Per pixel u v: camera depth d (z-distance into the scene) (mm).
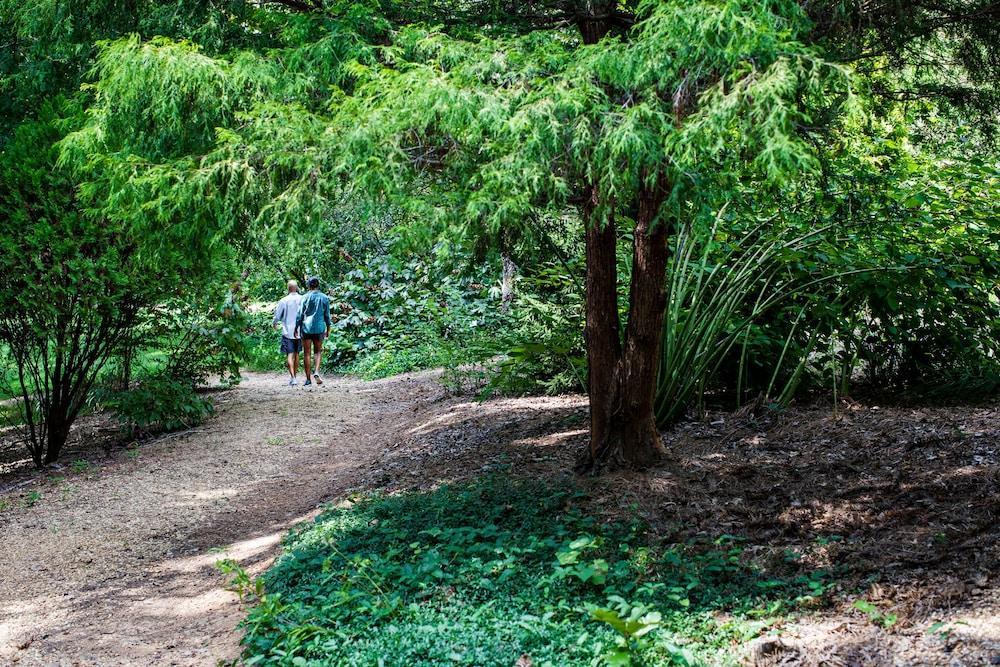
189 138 5305
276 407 11719
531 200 4613
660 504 5387
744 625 3738
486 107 4098
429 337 14992
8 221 8703
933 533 4379
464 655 3650
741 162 4336
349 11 5266
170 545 6441
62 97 8312
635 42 4387
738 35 3982
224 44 5809
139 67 4863
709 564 4402
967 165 7367
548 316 9312
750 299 7645
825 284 7336
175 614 4988
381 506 6062
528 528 5227
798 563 4371
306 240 5078
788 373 7645
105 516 7242
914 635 3443
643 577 4391
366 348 16141
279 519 6855
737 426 6805
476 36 5098
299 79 5105
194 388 11844
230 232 5215
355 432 10164
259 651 4055
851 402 7137
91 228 8688
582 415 8078
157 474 8539
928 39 6023
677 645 3590
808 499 5164
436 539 5266
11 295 8719
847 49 5512
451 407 10000
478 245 5039
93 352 9562
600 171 4234
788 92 3875
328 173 4559
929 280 7121
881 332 7605
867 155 6777
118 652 4461
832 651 3439
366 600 4406
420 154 4695
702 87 4383
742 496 5367
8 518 7309
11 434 11125
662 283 5840
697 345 7062
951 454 5480
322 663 3711
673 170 4238
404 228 4855
